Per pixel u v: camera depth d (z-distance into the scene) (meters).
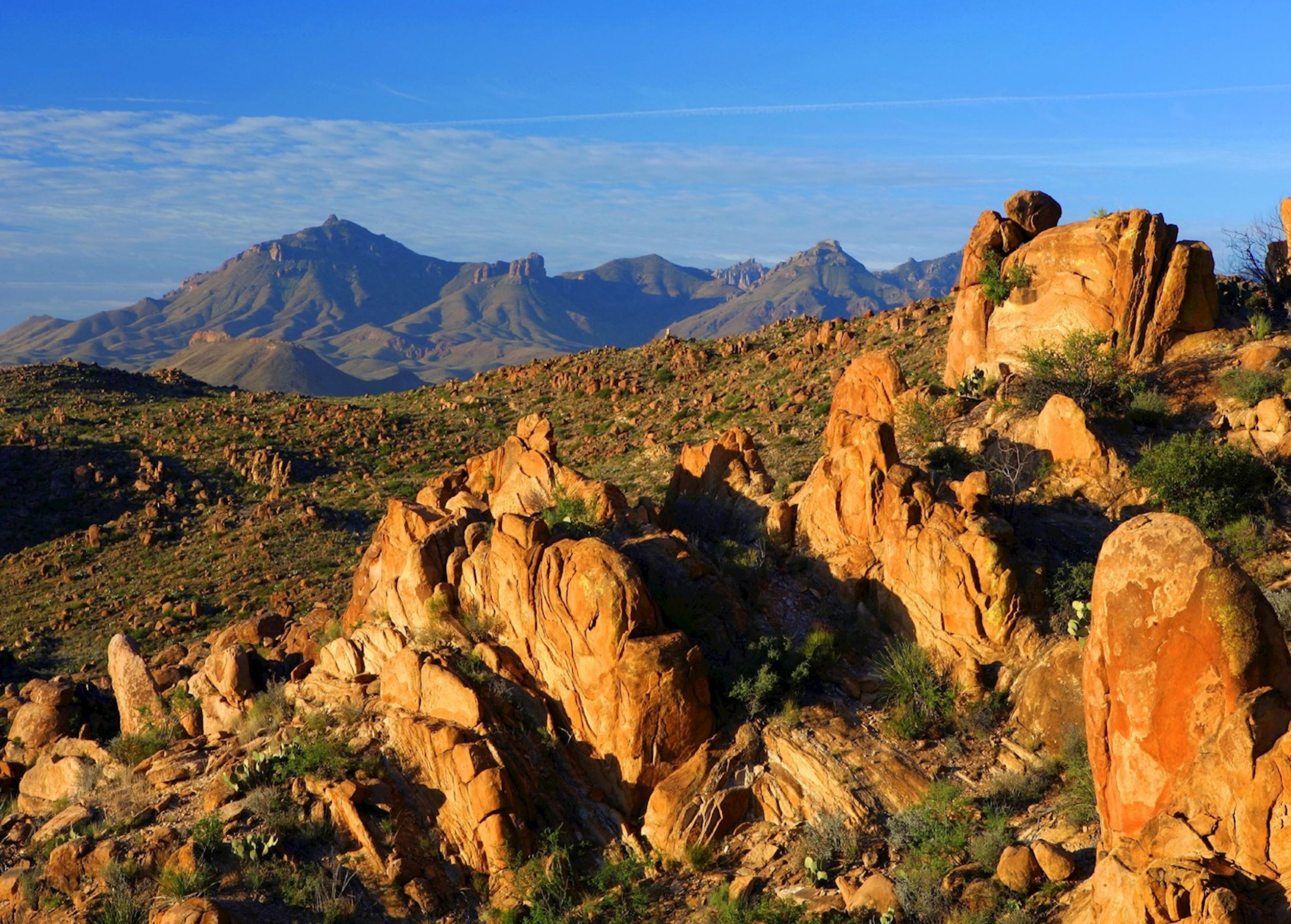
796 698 19.72
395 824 18.64
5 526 69.81
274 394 118.25
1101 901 10.51
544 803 18.78
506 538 21.00
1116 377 31.12
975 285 36.34
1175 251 32.03
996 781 17.89
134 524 70.06
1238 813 9.98
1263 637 10.66
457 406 96.50
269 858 18.41
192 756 23.33
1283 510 24.48
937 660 20.64
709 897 16.84
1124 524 11.68
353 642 23.52
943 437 29.75
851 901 15.37
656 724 18.70
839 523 23.44
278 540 65.06
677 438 62.97
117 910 17.78
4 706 38.06
